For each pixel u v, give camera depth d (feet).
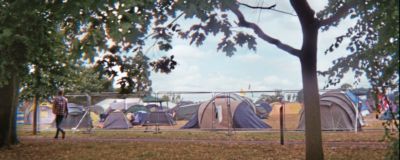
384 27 18.97
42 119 96.73
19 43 30.71
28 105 94.63
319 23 33.40
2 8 26.21
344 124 64.18
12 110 50.19
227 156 40.75
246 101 71.87
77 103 80.38
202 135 63.52
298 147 46.21
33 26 29.76
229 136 61.11
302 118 67.31
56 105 62.90
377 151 41.32
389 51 17.95
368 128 66.69
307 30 33.63
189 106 96.43
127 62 30.66
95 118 91.71
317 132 33.83
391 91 17.67
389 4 18.29
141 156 41.73
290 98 67.82
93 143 54.03
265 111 87.45
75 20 23.49
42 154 44.47
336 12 32.14
